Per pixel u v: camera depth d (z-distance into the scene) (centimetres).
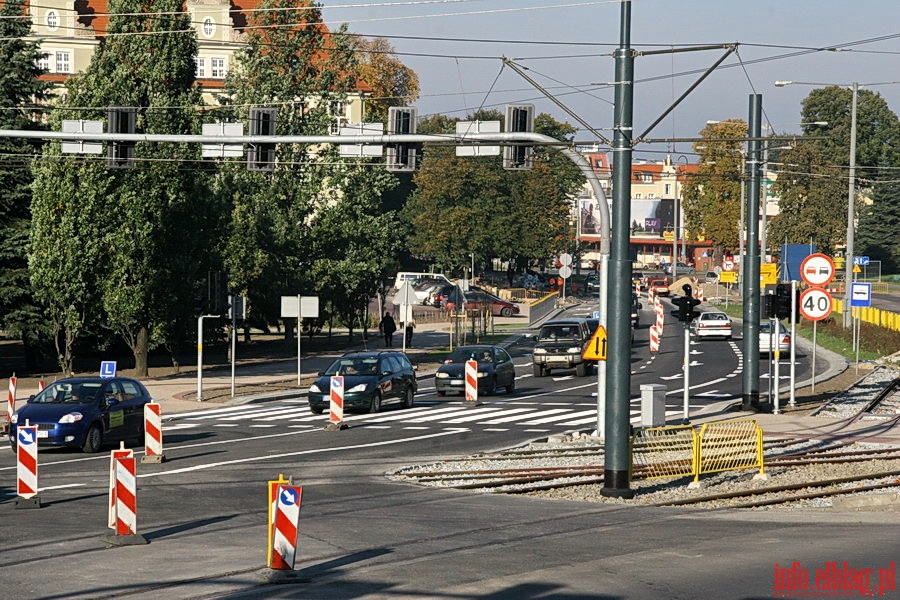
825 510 2652
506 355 5950
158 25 6700
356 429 4422
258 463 3462
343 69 8550
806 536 2211
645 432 3397
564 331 6925
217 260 7488
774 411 4875
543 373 6938
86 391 3862
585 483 3030
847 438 4131
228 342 8144
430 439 4100
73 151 4000
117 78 6438
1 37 7012
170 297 6712
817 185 17312
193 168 6856
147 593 1661
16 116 7019
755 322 4950
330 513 2519
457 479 3147
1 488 2939
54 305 6556
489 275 17938
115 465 2112
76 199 6341
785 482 3127
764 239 10850
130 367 7625
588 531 2270
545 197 16238
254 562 1908
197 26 15588
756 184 4938
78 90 6444
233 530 2261
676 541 2142
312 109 8381
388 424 4591
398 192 17612
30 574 1802
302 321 8375
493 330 10450
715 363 7650
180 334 7350
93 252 6372
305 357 8188
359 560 1934
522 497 2822
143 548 2048
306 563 1908
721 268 17925
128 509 2089
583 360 6825
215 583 1733
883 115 19625
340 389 4428
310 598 1622
